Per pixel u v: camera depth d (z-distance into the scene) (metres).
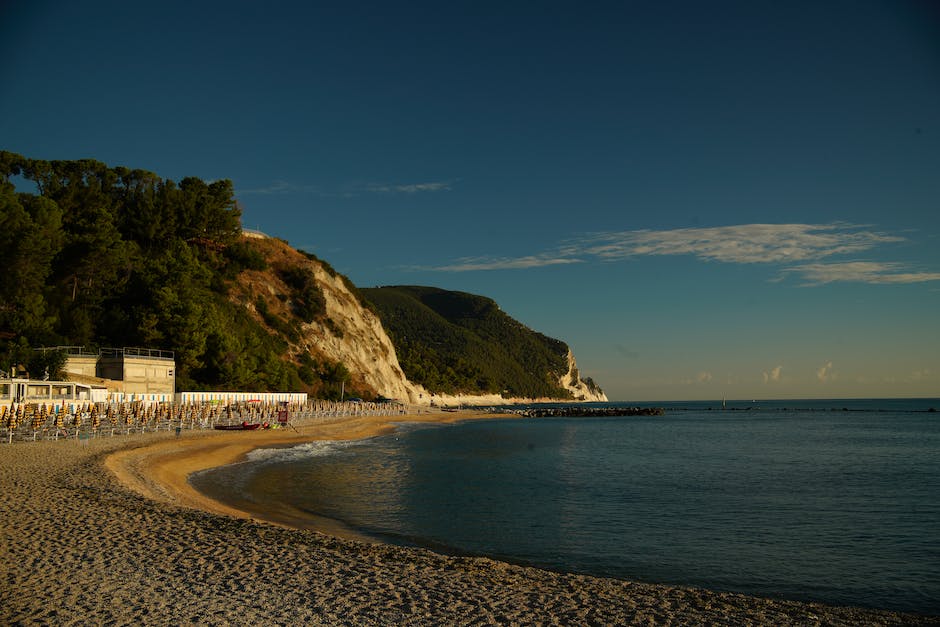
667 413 179.88
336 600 12.06
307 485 30.92
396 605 11.98
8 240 63.09
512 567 15.68
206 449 41.81
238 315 105.94
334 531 20.94
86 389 56.03
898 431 91.44
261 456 43.25
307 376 110.31
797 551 20.16
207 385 80.50
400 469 39.38
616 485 34.31
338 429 69.44
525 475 38.28
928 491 32.72
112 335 74.94
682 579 17.02
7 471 25.44
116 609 11.01
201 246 113.88
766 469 42.69
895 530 23.27
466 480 35.47
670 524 24.03
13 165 89.00
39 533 15.86
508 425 110.00
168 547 15.20
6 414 40.22
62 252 75.81
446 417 125.25
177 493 25.42
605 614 12.16
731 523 24.33
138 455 34.06
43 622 10.27
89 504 19.66
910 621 13.09
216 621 10.67
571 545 20.45
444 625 11.07
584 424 116.38
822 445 65.06
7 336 63.16
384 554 15.80
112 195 102.38
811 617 12.77
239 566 13.91
